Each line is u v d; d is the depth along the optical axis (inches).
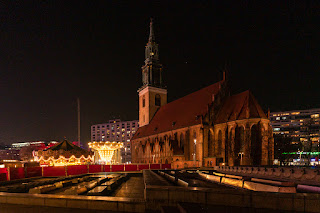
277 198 286.2
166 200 318.3
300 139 5979.3
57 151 1761.8
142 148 3914.9
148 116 4276.6
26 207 354.9
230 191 302.2
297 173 828.0
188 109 3334.2
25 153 5679.1
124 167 2087.8
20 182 1037.2
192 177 812.0
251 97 2687.0
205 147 2768.2
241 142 2566.4
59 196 359.3
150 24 4537.4
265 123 2508.6
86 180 883.4
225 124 2731.3
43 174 1370.6
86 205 340.5
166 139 3157.0
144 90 4456.2
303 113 6112.2
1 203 376.5
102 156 2103.8
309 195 280.4
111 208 328.8
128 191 586.9
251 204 293.1
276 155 3602.4
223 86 3107.8
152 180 450.0
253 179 515.5
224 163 2524.6
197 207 283.4
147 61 4466.0
